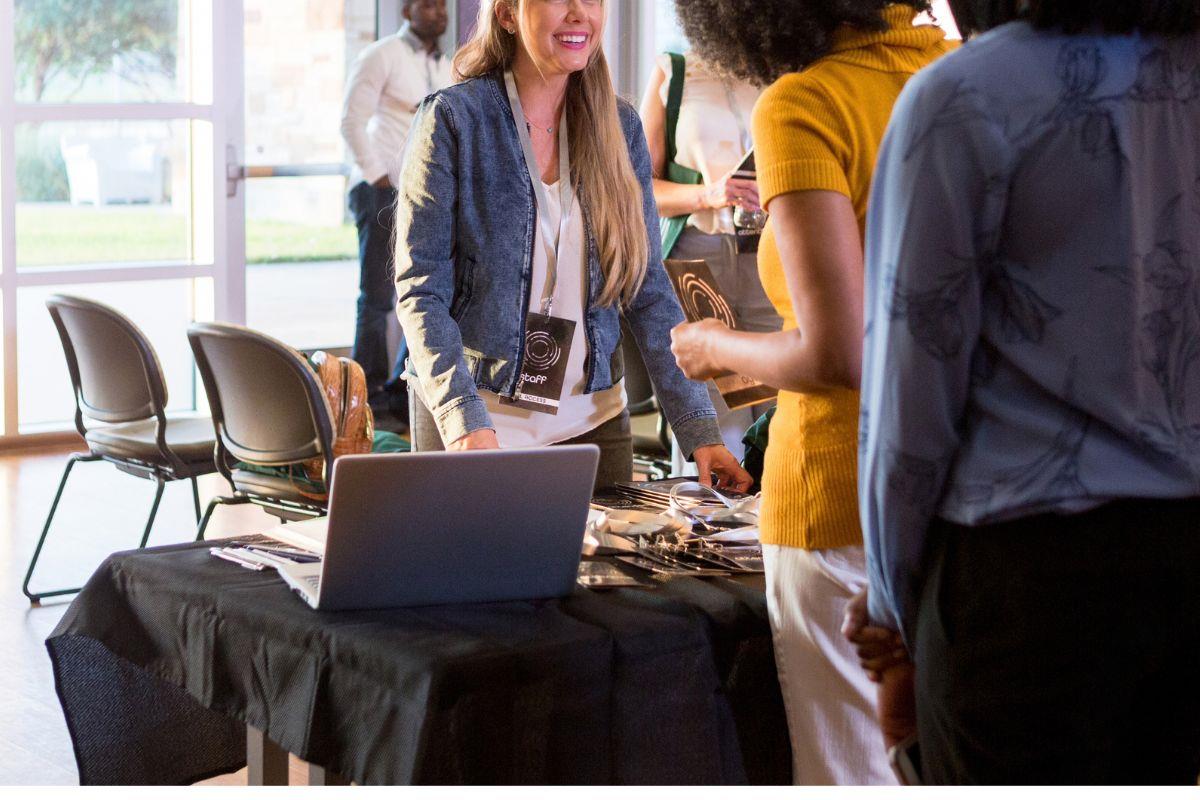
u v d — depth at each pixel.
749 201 3.05
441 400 2.30
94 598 2.04
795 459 1.62
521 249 2.41
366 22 6.54
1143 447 1.23
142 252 6.31
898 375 1.27
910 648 1.36
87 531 4.84
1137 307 1.23
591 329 2.51
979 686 1.27
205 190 6.36
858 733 1.66
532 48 2.32
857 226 1.51
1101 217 1.23
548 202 2.43
